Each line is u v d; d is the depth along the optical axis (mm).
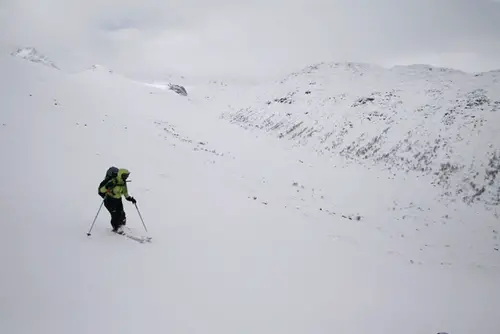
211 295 5977
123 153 18203
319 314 6285
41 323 4168
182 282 6227
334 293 7637
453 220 21562
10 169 11344
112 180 7836
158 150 21844
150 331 4465
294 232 13281
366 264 11422
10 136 15156
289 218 15656
